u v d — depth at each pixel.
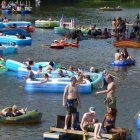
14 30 101.25
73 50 83.12
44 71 56.12
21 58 73.75
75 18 135.50
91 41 95.50
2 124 39.84
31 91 51.69
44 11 155.00
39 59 73.12
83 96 50.06
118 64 68.50
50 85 51.31
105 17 141.12
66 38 97.62
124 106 46.75
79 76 51.97
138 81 58.44
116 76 61.34
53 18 134.12
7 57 74.19
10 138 36.97
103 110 44.88
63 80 51.81
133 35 92.88
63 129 35.62
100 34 101.56
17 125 39.72
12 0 180.00
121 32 100.50
